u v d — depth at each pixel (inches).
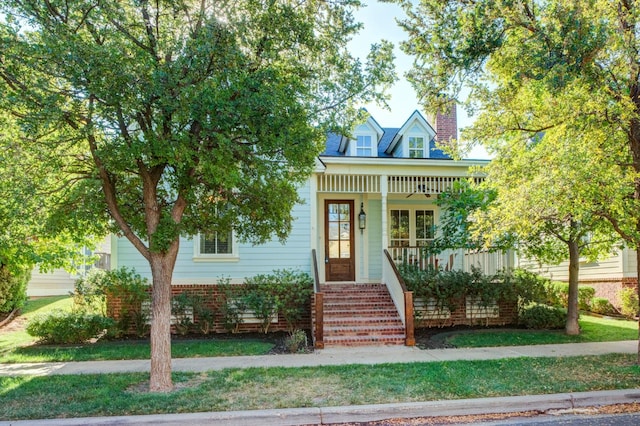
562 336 409.1
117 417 200.5
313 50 271.9
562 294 579.5
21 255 339.6
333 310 432.5
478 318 484.1
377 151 600.7
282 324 458.9
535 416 214.7
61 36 209.9
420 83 342.3
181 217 282.5
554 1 269.6
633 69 273.0
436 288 454.0
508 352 345.7
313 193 483.8
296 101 249.4
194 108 215.8
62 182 283.7
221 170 224.5
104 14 225.0
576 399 227.0
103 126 224.8
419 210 582.9
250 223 318.0
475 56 313.7
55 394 233.9
